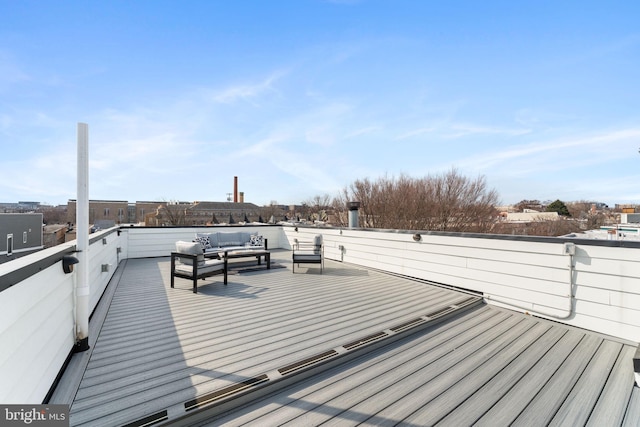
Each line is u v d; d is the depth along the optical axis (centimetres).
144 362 228
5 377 130
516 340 298
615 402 197
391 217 1561
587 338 302
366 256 649
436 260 495
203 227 862
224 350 251
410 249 543
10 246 2817
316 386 212
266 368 221
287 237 951
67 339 223
